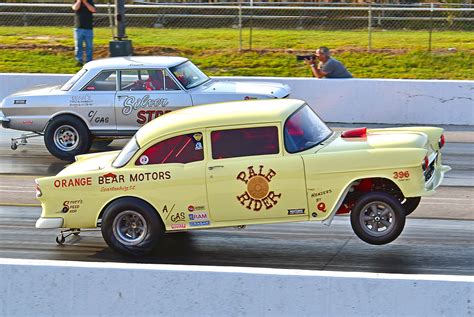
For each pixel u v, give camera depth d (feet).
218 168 57.26
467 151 95.76
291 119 57.98
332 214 56.49
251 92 90.68
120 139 104.73
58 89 94.53
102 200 59.00
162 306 41.39
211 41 147.13
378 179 57.16
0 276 42.73
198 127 57.93
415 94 111.55
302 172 56.39
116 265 42.09
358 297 39.86
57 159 94.94
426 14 156.35
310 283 40.11
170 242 63.21
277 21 158.30
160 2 172.55
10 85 121.19
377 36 147.64
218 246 61.93
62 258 60.08
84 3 132.16
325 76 115.96
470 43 140.15
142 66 92.12
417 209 71.26
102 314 42.01
